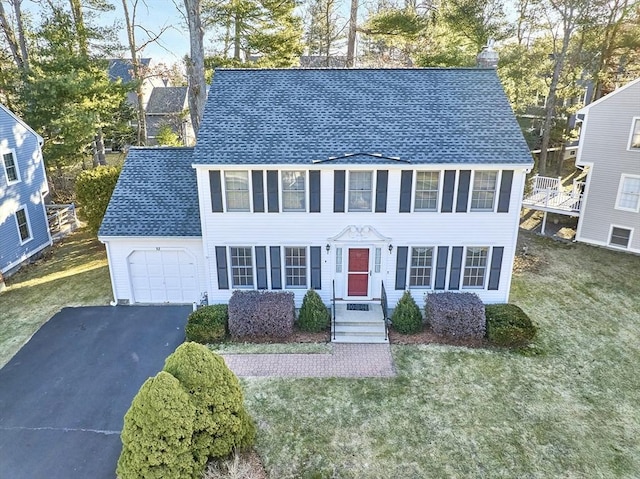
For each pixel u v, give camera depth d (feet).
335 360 44.78
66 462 32.86
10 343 48.39
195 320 48.21
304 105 53.16
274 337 48.44
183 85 159.43
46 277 65.21
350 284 52.54
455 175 47.60
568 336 49.03
